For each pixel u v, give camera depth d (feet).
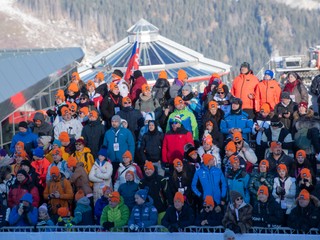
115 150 64.03
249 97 71.41
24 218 56.54
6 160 64.39
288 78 72.18
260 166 56.03
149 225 54.75
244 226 53.16
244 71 71.67
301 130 63.00
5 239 55.88
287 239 53.11
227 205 55.88
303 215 53.16
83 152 61.77
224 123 66.28
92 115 65.67
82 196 58.59
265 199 54.08
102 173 60.18
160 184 57.21
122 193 57.16
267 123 65.31
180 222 54.29
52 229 56.39
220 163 61.16
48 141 67.56
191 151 58.54
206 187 56.90
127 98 68.18
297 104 66.54
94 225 56.59
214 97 69.51
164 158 63.41
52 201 59.36
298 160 57.41
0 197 59.72
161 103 70.90
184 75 74.49
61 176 59.52
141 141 64.80
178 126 62.90
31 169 60.03
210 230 54.80
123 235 55.06
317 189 54.39
